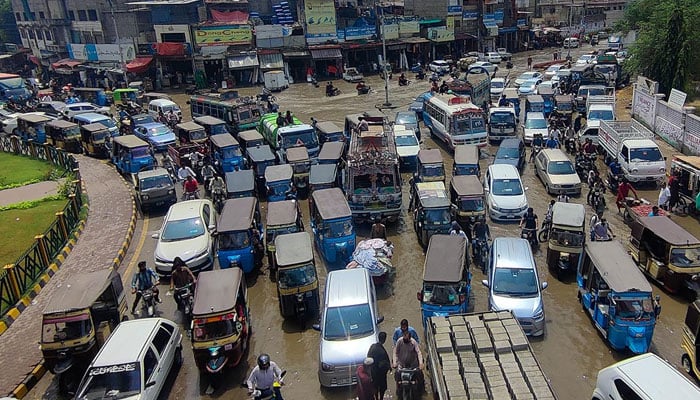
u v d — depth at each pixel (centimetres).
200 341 1270
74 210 2308
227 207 1972
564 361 1330
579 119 3428
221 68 5872
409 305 1622
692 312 1221
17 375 1351
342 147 2709
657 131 3191
